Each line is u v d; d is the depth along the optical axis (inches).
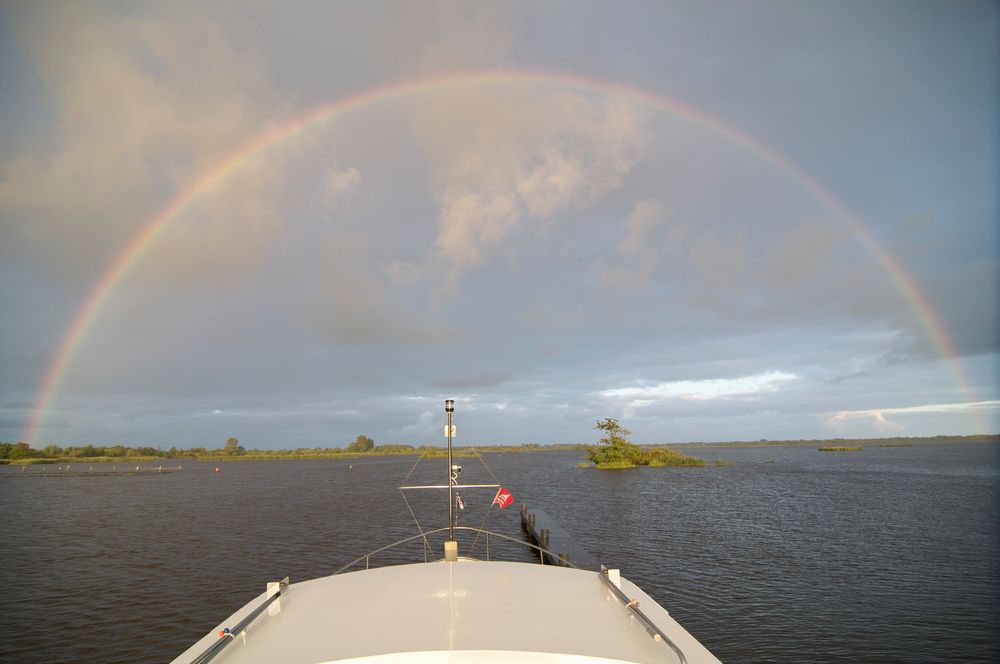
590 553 1285.7
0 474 5708.7
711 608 909.2
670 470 4503.0
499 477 3993.6
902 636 788.6
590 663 229.1
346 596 317.1
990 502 2279.8
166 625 877.2
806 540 1492.4
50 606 981.2
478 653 232.2
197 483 4222.4
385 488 3430.1
